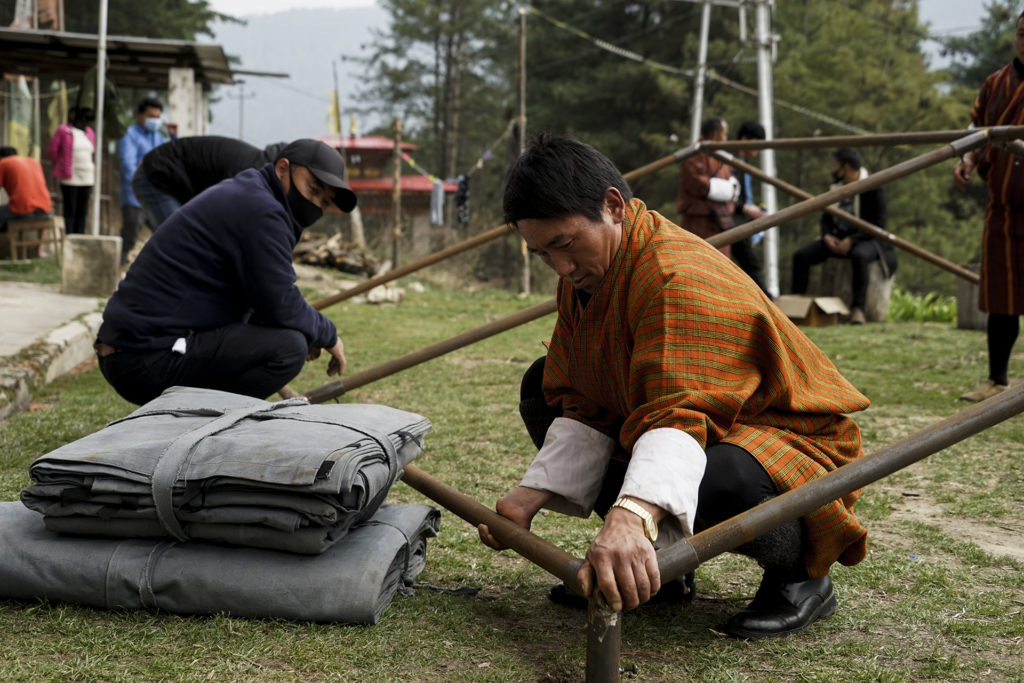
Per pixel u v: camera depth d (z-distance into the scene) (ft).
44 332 19.57
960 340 25.93
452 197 120.26
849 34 94.79
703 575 9.01
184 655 6.67
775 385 6.89
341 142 121.90
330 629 7.20
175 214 11.62
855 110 92.17
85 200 35.17
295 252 44.73
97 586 7.32
